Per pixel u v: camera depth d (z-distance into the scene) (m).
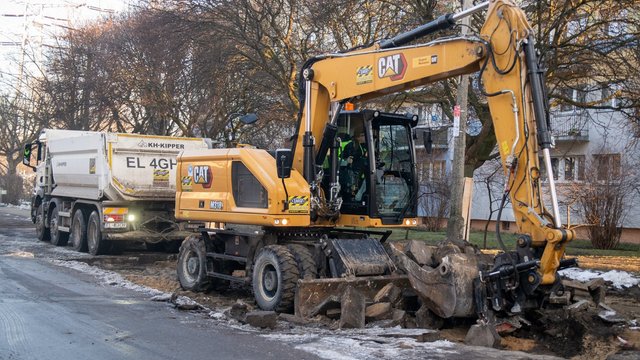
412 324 8.51
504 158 7.74
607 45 16.75
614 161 21.38
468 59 8.19
